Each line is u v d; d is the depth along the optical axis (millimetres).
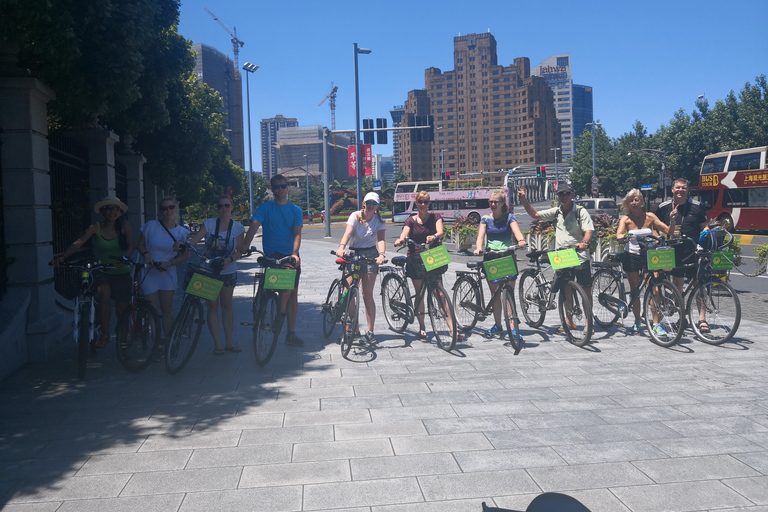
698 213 7293
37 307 6836
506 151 157125
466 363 6281
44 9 5805
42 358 6742
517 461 3750
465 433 4242
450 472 3604
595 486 3400
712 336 6930
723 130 53094
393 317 7824
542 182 91938
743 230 27812
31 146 6824
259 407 4902
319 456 3869
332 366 6242
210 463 3787
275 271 6180
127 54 6938
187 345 6086
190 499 3307
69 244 8836
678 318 6859
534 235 19891
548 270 13906
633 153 60781
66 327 7855
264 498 3305
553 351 6770
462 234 22938
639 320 7602
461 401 4980
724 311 6895
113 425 4539
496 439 4121
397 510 3158
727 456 3787
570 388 5320
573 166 66625
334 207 103250
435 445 4027
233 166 45500
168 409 4902
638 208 7398
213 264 6445
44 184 7125
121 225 6863
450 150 162750
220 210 6797
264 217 6883
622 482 3445
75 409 4941
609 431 4246
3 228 6797
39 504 3281
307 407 4879
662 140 57969
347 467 3693
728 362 6113
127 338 6191
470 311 7590
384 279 8086
